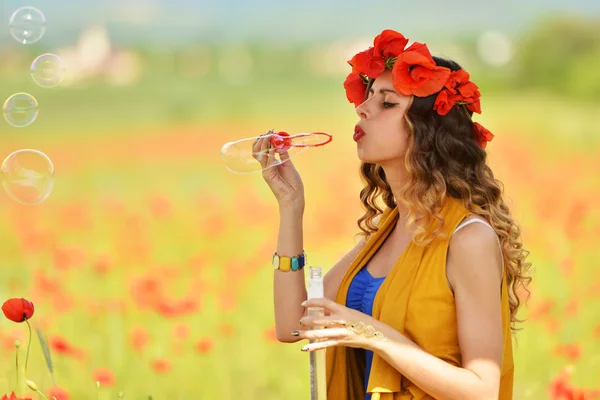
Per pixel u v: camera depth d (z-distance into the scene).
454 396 3.64
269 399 6.90
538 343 7.18
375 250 4.22
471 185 3.94
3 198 18.16
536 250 10.60
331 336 3.66
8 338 6.62
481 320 3.73
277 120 45.81
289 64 97.50
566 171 18.86
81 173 24.64
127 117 52.00
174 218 14.45
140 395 6.71
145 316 7.73
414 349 3.67
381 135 4.00
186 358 7.02
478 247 3.76
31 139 37.34
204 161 27.38
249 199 15.79
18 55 80.62
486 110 41.66
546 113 39.66
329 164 23.02
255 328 8.02
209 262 10.40
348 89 4.32
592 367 6.64
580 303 8.13
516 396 6.39
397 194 4.16
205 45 109.75
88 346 7.25
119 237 12.82
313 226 13.30
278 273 4.26
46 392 5.51
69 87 74.44
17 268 10.61
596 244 10.38
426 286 3.81
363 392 4.18
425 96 3.92
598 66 53.88
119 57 90.44
